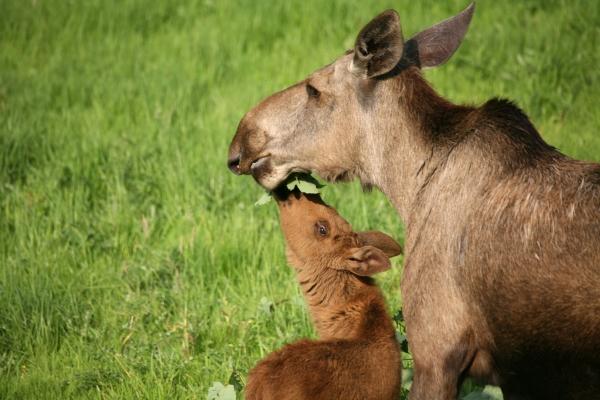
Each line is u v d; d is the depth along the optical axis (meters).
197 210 19.94
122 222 19.81
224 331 16.27
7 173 22.05
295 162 13.91
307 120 13.77
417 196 13.00
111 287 17.62
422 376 12.30
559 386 11.54
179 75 27.25
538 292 11.34
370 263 13.05
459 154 12.60
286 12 30.89
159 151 22.72
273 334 16.23
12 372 15.75
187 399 14.52
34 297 16.91
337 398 11.78
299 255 13.71
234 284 18.14
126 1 32.56
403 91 13.32
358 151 13.70
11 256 18.64
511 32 27.23
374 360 12.23
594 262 11.08
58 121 24.72
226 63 28.25
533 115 23.78
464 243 12.06
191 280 17.95
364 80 13.40
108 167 21.98
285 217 13.94
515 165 12.10
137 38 30.80
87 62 29.11
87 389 14.93
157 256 18.45
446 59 13.86
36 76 27.88
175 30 31.20
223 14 31.70
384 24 12.88
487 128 12.52
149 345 15.83
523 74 25.38
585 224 11.27
